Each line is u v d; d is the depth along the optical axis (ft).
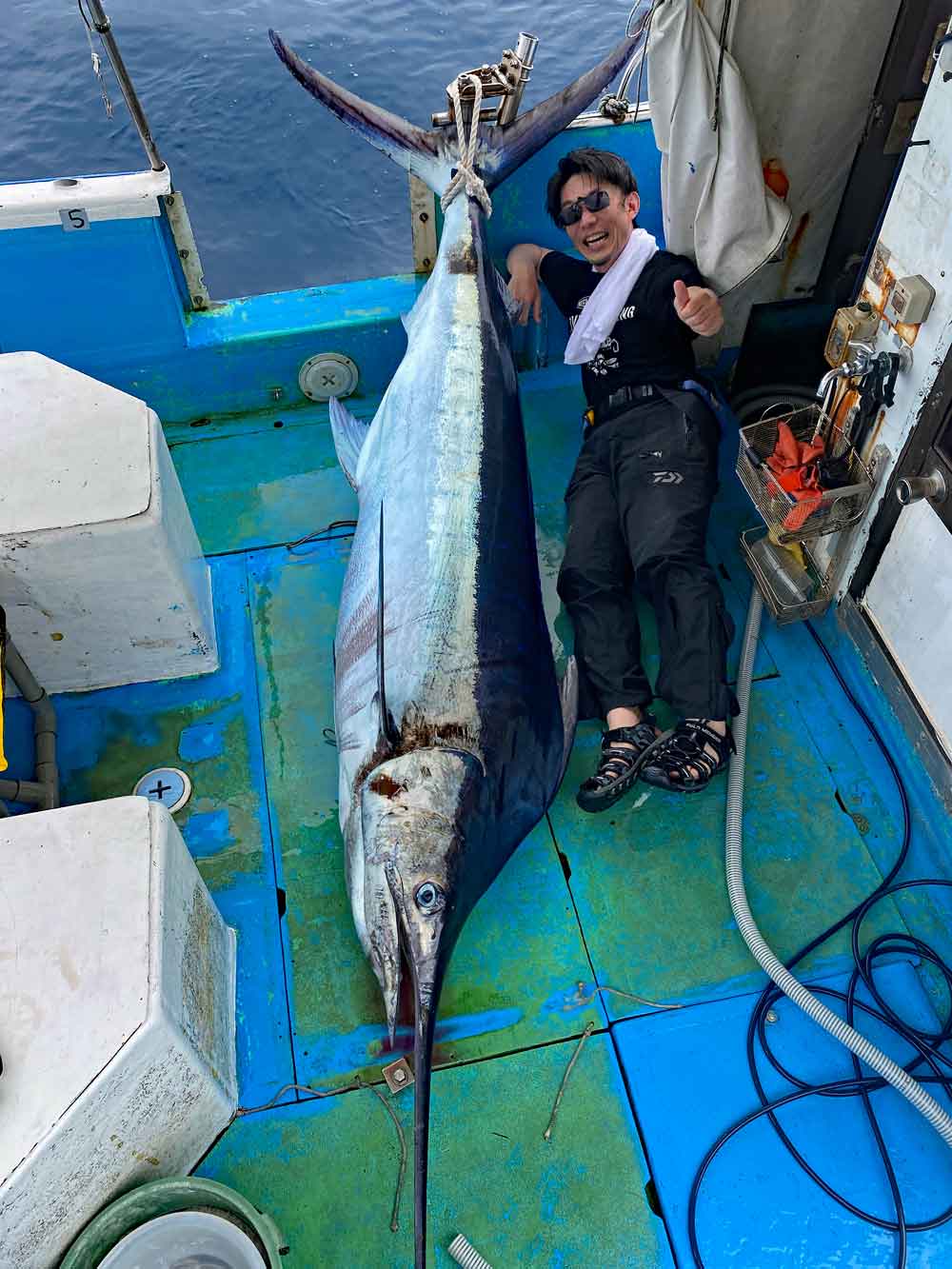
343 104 9.17
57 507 6.73
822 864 7.17
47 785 7.13
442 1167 5.83
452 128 9.14
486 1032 6.35
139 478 6.92
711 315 8.27
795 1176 5.84
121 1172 5.15
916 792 7.44
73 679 7.89
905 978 6.63
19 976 4.79
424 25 27.30
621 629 7.67
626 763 7.20
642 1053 6.28
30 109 24.38
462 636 6.77
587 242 8.65
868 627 7.84
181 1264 5.23
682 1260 5.55
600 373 8.87
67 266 9.04
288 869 7.05
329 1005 6.43
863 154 8.63
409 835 5.93
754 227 8.34
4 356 7.70
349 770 6.66
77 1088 4.48
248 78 25.14
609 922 6.86
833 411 7.38
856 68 8.20
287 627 8.50
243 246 20.90
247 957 6.65
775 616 8.27
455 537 7.32
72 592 7.09
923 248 6.14
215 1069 5.69
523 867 7.13
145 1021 4.68
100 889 5.08
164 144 23.40
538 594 7.60
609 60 8.98
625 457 8.34
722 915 6.91
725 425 10.09
